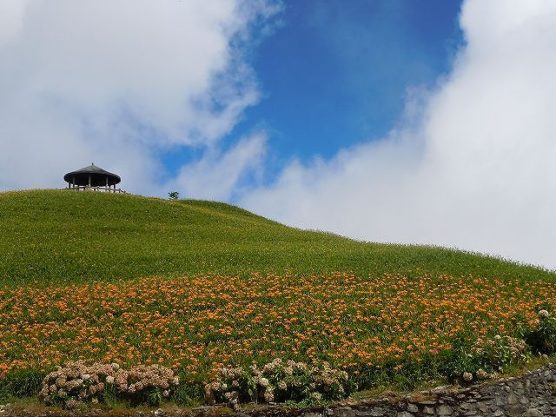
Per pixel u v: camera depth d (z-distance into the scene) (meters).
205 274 29.05
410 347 17.05
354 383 15.46
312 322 20.69
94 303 23.94
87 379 14.98
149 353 18.27
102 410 14.41
